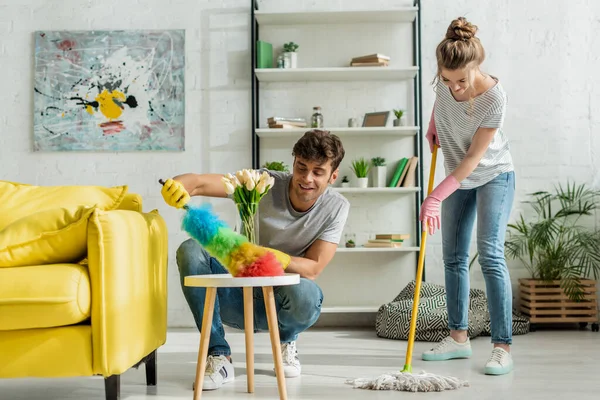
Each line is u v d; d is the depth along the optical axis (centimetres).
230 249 194
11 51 471
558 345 360
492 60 468
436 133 300
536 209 462
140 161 470
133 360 198
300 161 226
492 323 278
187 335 415
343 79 471
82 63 470
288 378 260
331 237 243
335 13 452
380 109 472
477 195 287
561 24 467
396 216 470
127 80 470
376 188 446
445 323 378
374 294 467
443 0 470
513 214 465
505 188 283
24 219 192
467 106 266
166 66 470
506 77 468
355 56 473
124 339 189
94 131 468
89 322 188
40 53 470
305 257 246
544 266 440
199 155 470
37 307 177
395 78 470
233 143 470
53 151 468
